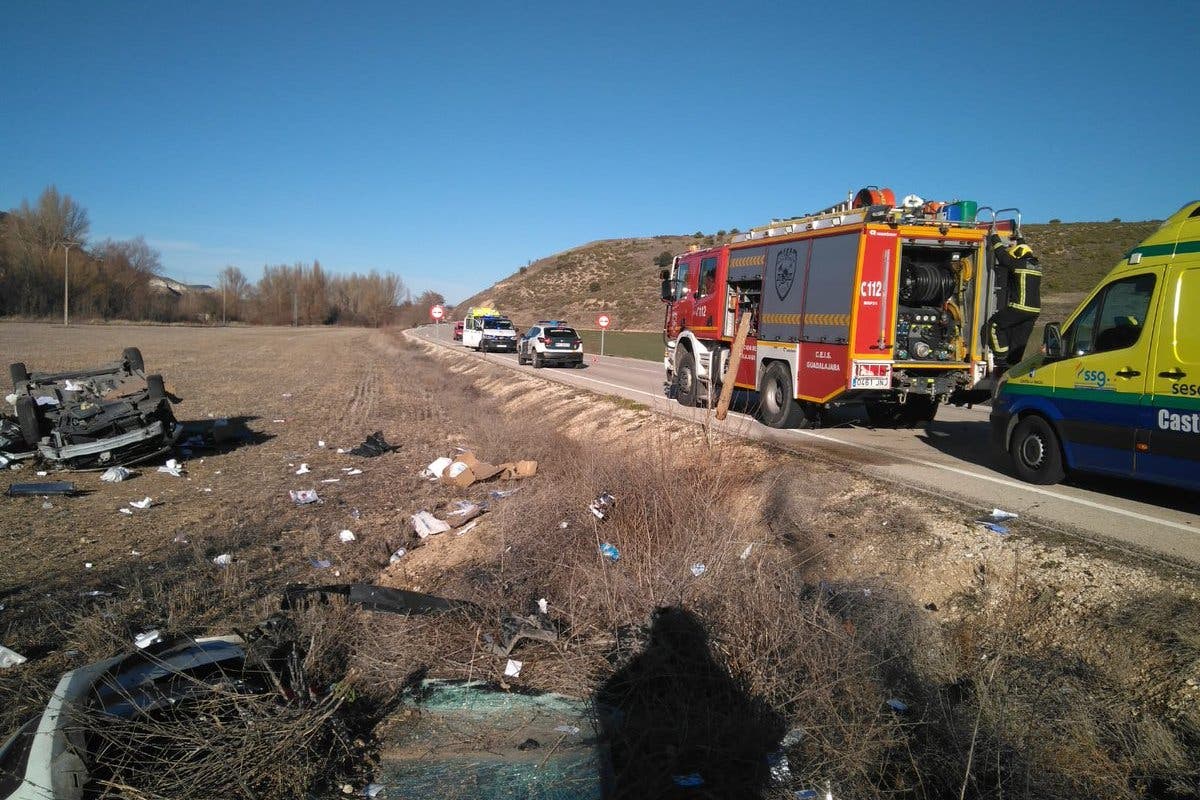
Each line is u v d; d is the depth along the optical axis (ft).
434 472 40.04
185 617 21.03
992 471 29.66
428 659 18.11
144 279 311.06
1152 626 16.01
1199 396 21.30
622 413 48.29
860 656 16.44
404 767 14.46
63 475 39.04
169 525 30.40
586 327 260.42
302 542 28.66
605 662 17.53
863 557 21.81
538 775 14.11
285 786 13.58
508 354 134.10
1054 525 21.49
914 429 42.86
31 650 19.15
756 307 45.70
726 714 15.62
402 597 20.52
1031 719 14.67
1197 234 22.26
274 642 16.78
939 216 37.40
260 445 49.42
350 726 15.44
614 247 372.99
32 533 29.07
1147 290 23.27
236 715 14.40
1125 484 26.96
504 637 18.61
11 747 13.21
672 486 25.02
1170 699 14.48
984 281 37.19
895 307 36.29
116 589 23.31
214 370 103.14
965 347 37.86
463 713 16.14
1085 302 25.36
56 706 13.73
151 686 14.49
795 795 13.61
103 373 43.39
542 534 25.13
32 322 248.93
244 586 23.43
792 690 15.90
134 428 41.14
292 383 89.25
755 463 31.42
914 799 13.65
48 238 271.90
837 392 37.01
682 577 19.77
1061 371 25.84
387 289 414.62
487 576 22.74
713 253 51.08
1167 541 19.97
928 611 19.11
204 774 13.17
